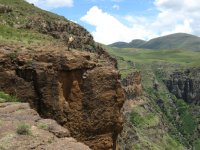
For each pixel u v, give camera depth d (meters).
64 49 41.06
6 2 67.75
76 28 72.06
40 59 38.22
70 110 38.38
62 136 20.97
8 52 37.53
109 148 40.06
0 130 20.42
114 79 40.47
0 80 36.28
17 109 25.53
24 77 37.19
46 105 37.25
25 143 18.72
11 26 56.38
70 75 38.72
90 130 39.09
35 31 59.06
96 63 41.00
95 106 39.31
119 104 41.03
